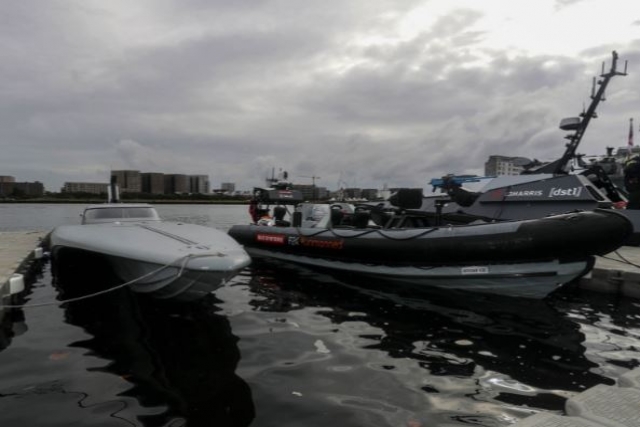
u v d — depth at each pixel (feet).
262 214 42.37
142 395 11.87
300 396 11.83
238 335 17.03
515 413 11.19
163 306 21.44
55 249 26.04
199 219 80.23
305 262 32.91
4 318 19.47
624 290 25.04
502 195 28.76
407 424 10.51
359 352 15.26
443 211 34.76
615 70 29.81
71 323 18.70
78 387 12.36
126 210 28.71
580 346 16.43
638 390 9.76
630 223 20.83
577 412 8.91
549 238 21.03
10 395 11.84
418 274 25.67
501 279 22.99
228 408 11.16
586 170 34.17
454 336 17.25
